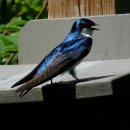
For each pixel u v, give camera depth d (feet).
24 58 36.06
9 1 42.06
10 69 33.27
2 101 28.25
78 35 30.53
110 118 28.76
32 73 26.99
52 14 35.99
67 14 35.58
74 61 28.48
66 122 29.32
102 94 27.25
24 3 40.75
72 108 29.17
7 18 41.52
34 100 27.86
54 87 27.63
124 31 33.99
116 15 34.14
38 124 29.58
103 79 27.68
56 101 27.81
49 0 36.01
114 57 34.19
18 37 35.65
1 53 33.06
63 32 35.17
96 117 28.94
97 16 34.45
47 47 35.63
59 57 28.25
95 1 34.94
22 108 29.50
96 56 34.40
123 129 29.50
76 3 35.35
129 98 30.14
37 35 35.78
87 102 28.94
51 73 27.14
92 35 34.40
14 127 29.78
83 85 27.35
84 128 29.17
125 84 28.22
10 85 28.89
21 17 40.27
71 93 27.50
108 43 34.24
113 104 28.71
